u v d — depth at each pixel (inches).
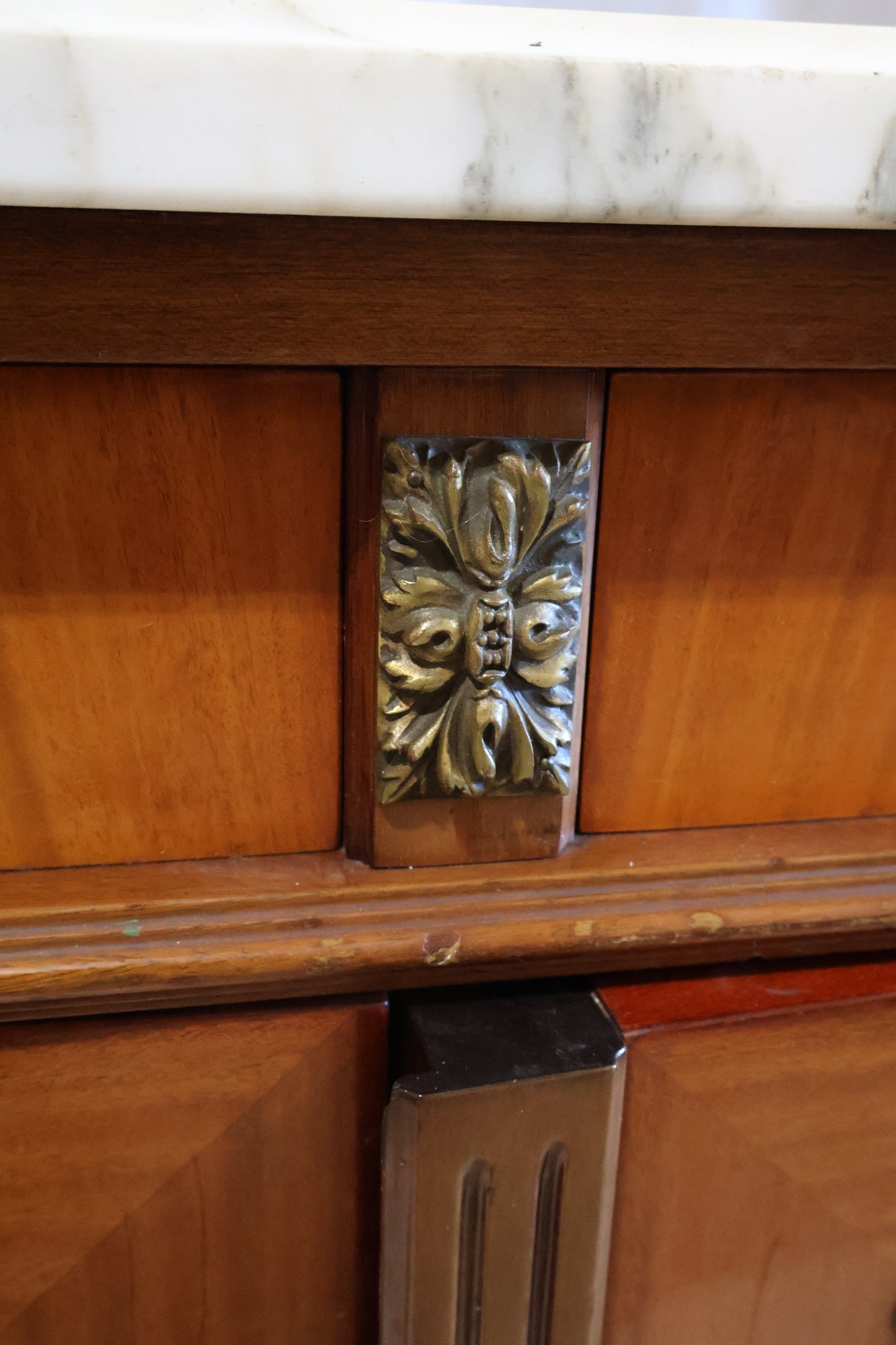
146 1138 15.1
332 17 12.2
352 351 12.3
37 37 9.5
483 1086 13.4
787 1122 16.4
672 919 15.4
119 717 14.2
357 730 14.8
